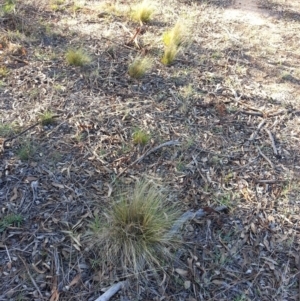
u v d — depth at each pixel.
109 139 2.01
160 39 2.81
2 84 2.26
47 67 2.42
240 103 2.36
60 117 2.10
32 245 1.57
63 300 1.43
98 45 2.68
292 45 2.97
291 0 3.67
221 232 1.69
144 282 1.50
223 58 2.73
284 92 2.49
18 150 1.90
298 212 1.81
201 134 2.12
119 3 3.23
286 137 2.18
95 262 1.53
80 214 1.68
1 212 1.66
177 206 1.75
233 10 3.37
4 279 1.46
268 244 1.67
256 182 1.91
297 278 1.57
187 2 3.38
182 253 1.60
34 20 2.85
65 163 1.87
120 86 2.36
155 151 1.99
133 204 1.60
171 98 2.32
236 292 1.51
